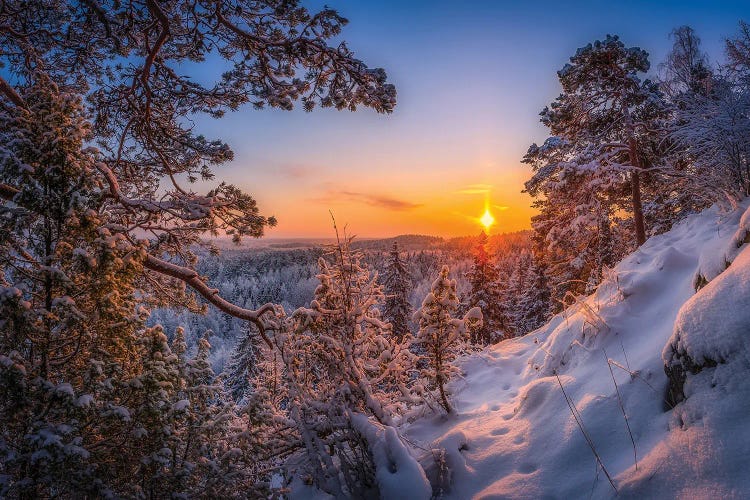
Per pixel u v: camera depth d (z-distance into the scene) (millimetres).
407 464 3576
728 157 6074
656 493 2588
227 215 7043
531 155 16875
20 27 6496
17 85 6797
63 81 7301
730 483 2305
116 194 5742
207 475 4172
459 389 6645
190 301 7762
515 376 6609
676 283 5145
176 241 7523
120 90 7309
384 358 5184
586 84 15789
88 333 3672
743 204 5578
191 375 4617
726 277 3264
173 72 7176
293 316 5137
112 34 5891
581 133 16531
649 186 16156
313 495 4480
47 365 3527
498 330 26797
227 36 6742
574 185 15680
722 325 2938
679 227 7457
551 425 3852
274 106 6719
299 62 6492
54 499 3389
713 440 2557
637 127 15281
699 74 10953
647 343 4277
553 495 3088
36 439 3049
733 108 5996
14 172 3381
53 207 3473
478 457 3904
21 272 3561
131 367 4188
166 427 3713
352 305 5227
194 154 7855
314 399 5004
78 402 3225
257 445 4488
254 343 6969
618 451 3148
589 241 17328
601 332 4984
